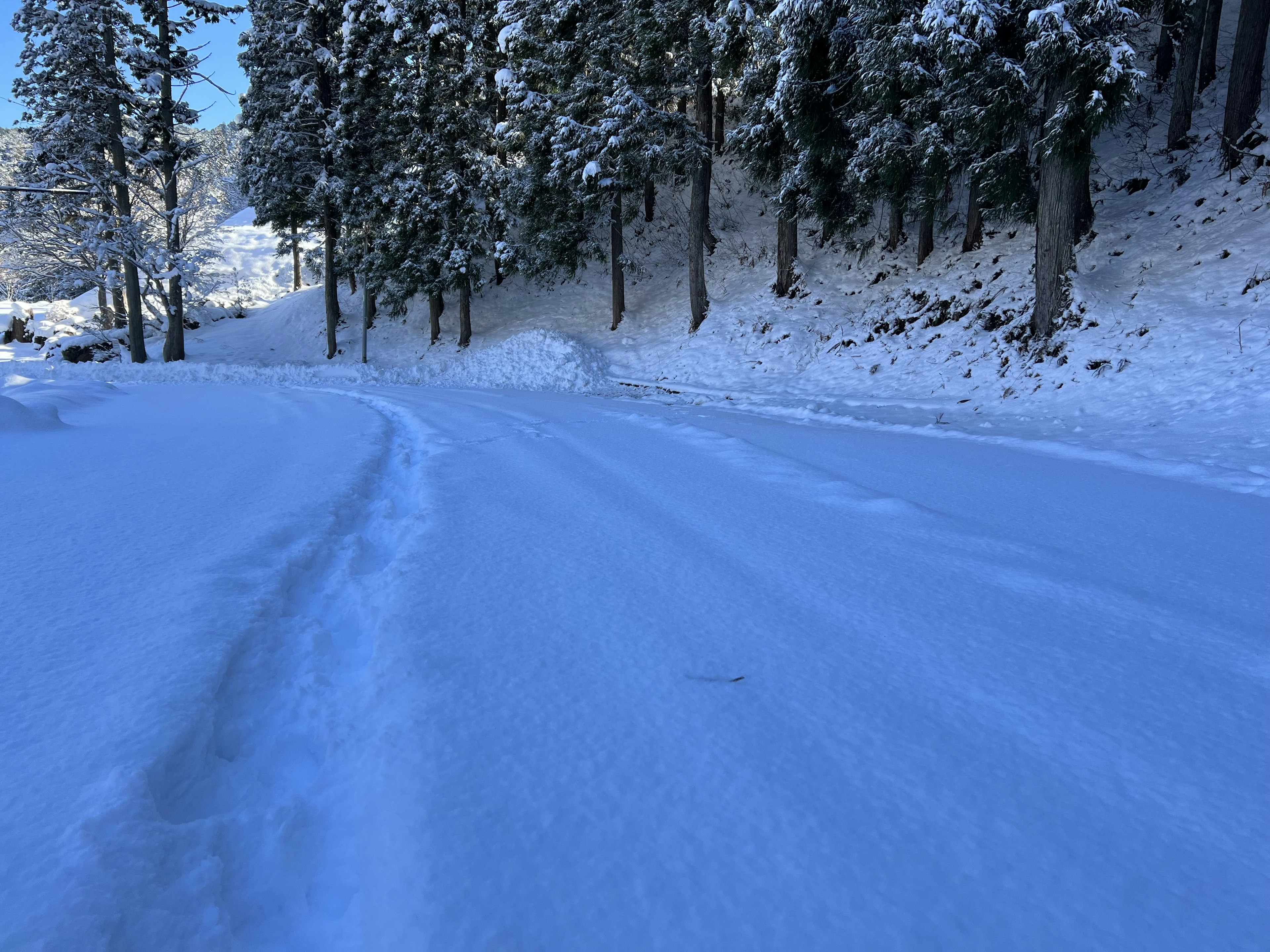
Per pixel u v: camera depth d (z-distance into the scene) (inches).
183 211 960.3
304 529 134.9
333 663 86.7
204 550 117.9
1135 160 553.3
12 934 42.6
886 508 156.3
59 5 852.6
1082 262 472.7
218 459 212.7
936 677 79.0
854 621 94.9
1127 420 299.9
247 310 1409.9
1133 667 82.0
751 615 96.5
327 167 936.3
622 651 84.5
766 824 54.1
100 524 135.4
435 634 88.1
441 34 800.9
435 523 142.9
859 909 46.1
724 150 995.3
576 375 673.0
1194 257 411.2
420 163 864.3
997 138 422.3
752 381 566.6
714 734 66.6
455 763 61.2
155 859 50.6
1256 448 229.8
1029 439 276.2
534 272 852.6
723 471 201.0
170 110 943.0
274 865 53.5
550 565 117.0
